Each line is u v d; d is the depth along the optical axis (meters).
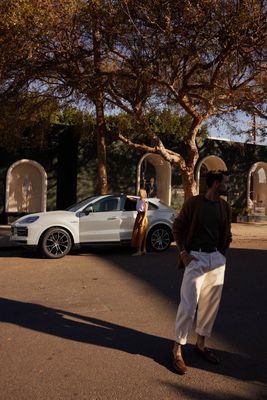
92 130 17.83
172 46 11.52
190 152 15.00
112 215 11.59
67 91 14.76
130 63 12.41
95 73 12.66
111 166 20.22
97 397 3.71
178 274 8.98
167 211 12.27
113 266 9.86
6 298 6.98
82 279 8.44
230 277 8.67
